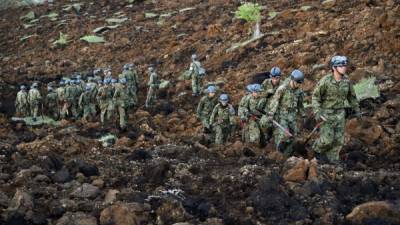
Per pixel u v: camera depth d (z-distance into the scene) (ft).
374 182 30.40
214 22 110.93
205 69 86.17
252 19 90.02
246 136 44.62
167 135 56.80
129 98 72.59
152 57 104.17
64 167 35.19
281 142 40.29
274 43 84.17
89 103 78.33
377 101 52.08
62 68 112.68
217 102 52.65
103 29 130.21
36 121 75.10
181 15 123.65
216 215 27.25
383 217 25.30
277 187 29.09
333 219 25.95
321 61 69.41
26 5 170.71
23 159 37.86
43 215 26.71
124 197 29.14
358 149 41.29
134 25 129.29
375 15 75.05
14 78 106.73
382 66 60.90
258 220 26.58
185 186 32.60
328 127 36.24
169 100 80.12
